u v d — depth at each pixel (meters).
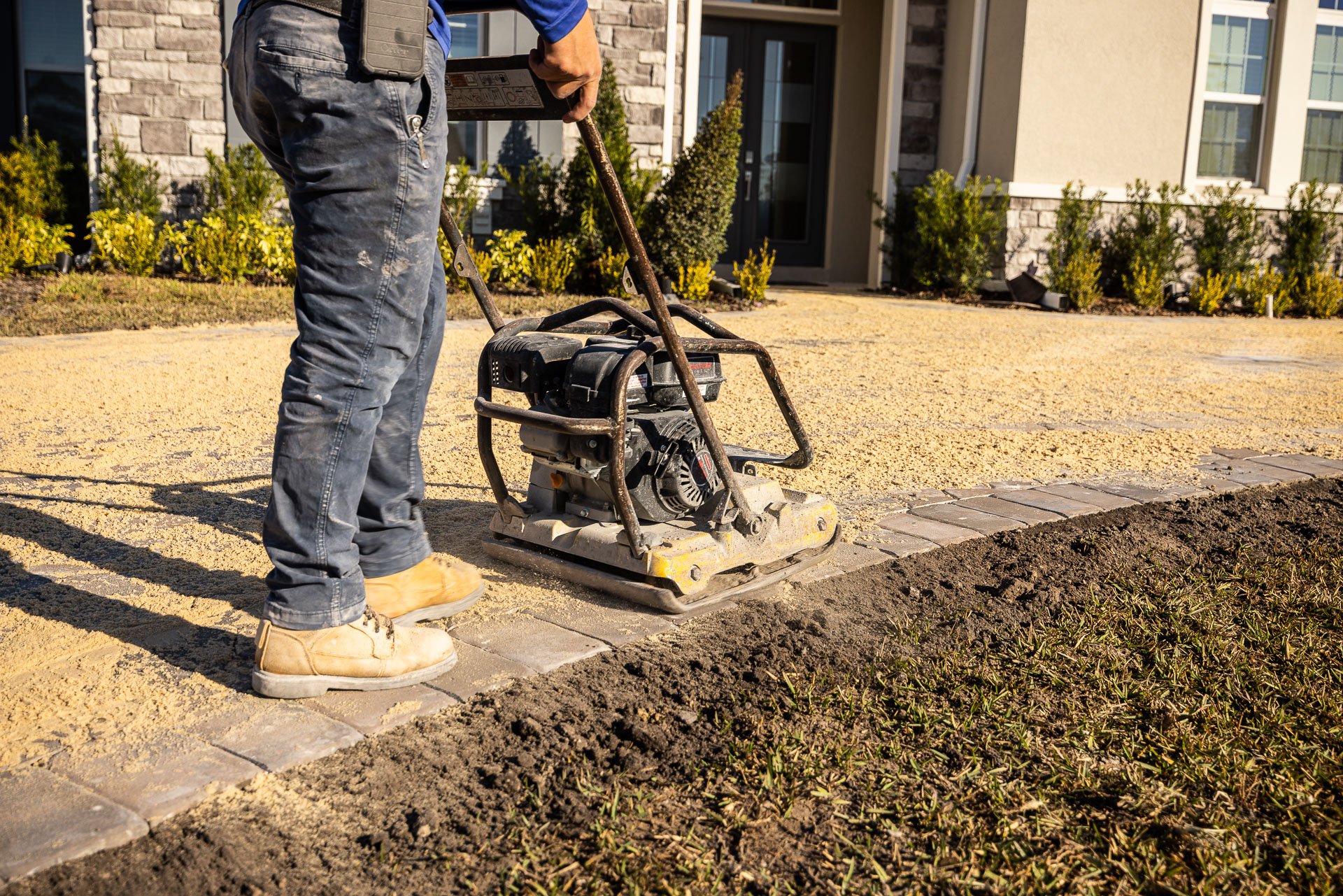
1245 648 2.77
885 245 13.01
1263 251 12.34
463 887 1.80
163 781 2.03
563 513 3.27
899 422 5.52
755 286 10.69
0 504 3.79
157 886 1.77
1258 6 12.05
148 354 6.81
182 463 4.43
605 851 1.88
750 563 3.07
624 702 2.44
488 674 2.55
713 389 3.13
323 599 2.37
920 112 12.86
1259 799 2.07
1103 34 11.55
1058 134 11.63
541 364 2.93
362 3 2.12
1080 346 8.51
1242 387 6.81
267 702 2.38
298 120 2.17
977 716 2.40
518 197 11.54
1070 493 4.25
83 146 12.51
